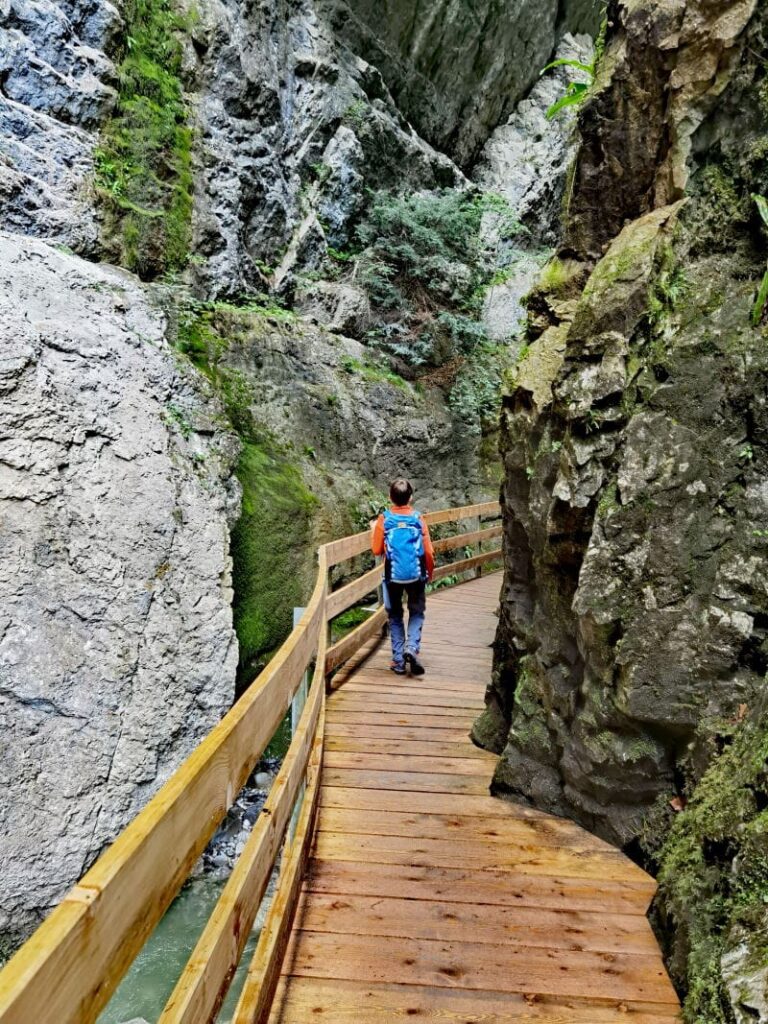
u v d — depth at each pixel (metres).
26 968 0.70
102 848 4.25
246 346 8.52
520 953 2.34
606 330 2.97
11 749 4.05
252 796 5.68
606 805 3.04
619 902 2.64
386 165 11.87
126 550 5.00
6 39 6.62
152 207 7.85
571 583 3.18
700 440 2.65
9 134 6.53
